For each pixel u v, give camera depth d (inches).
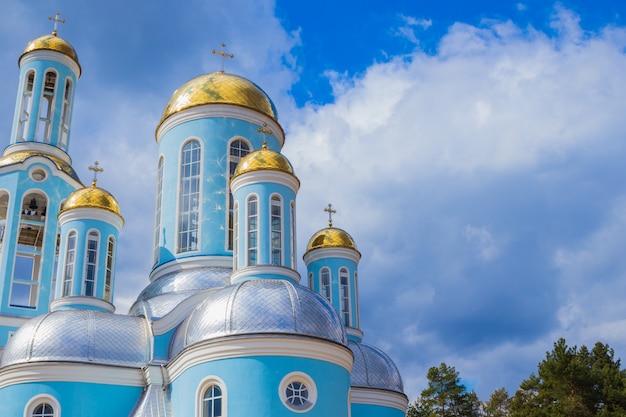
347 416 1064.8
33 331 1157.1
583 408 1993.1
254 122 1525.6
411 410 2642.7
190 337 1091.3
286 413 1003.9
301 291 1107.9
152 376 1126.4
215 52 1643.7
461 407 2625.5
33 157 1599.4
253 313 1058.1
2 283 1508.4
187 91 1537.9
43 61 1727.4
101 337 1169.4
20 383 1108.5
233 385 1017.5
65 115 1739.7
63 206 1464.1
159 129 1547.7
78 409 1102.4
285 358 1028.5
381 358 1376.7
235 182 1254.3
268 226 1211.2
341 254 1501.0
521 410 2198.6
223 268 1379.2
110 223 1346.0
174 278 1364.4
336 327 1101.1
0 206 1630.2
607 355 2201.0
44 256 1565.0
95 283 1300.4
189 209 1446.9
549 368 2090.3
